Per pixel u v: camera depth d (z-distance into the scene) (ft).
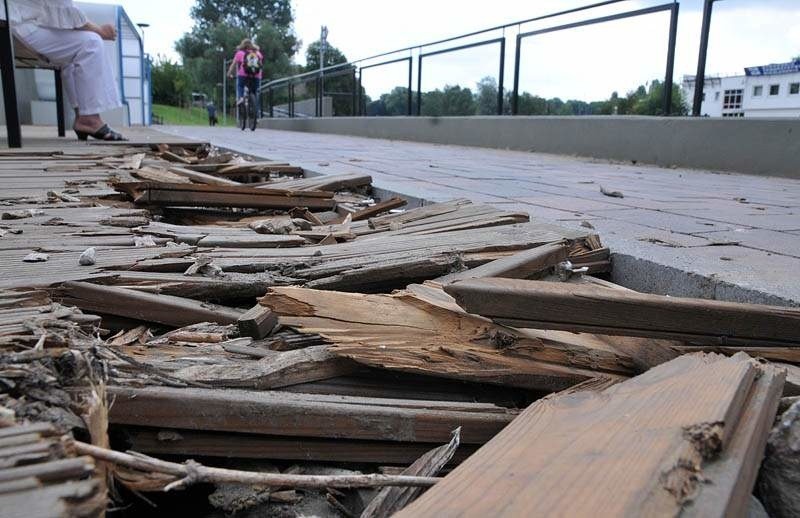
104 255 7.64
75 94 26.84
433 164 22.41
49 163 18.19
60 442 3.00
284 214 12.59
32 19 24.81
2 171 16.22
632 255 7.96
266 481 3.39
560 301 5.12
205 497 4.31
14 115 22.08
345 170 18.12
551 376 5.13
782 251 8.34
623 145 27.48
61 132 30.83
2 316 5.11
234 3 223.71
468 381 5.13
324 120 56.95
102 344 4.81
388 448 4.54
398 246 8.13
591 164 25.82
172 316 6.27
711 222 10.84
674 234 9.57
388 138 46.68
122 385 4.36
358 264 7.25
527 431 3.73
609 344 5.55
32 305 5.62
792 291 6.18
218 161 21.02
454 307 5.62
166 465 3.25
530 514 2.81
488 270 6.79
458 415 4.60
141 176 15.05
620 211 11.91
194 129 52.13
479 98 38.45
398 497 3.82
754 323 5.24
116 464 3.33
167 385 4.48
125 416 4.20
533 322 5.16
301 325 5.46
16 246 8.09
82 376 3.89
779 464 3.69
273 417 4.37
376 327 5.41
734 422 3.63
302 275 7.16
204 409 4.30
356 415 4.46
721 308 5.20
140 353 5.19
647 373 4.50
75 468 2.73
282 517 4.03
